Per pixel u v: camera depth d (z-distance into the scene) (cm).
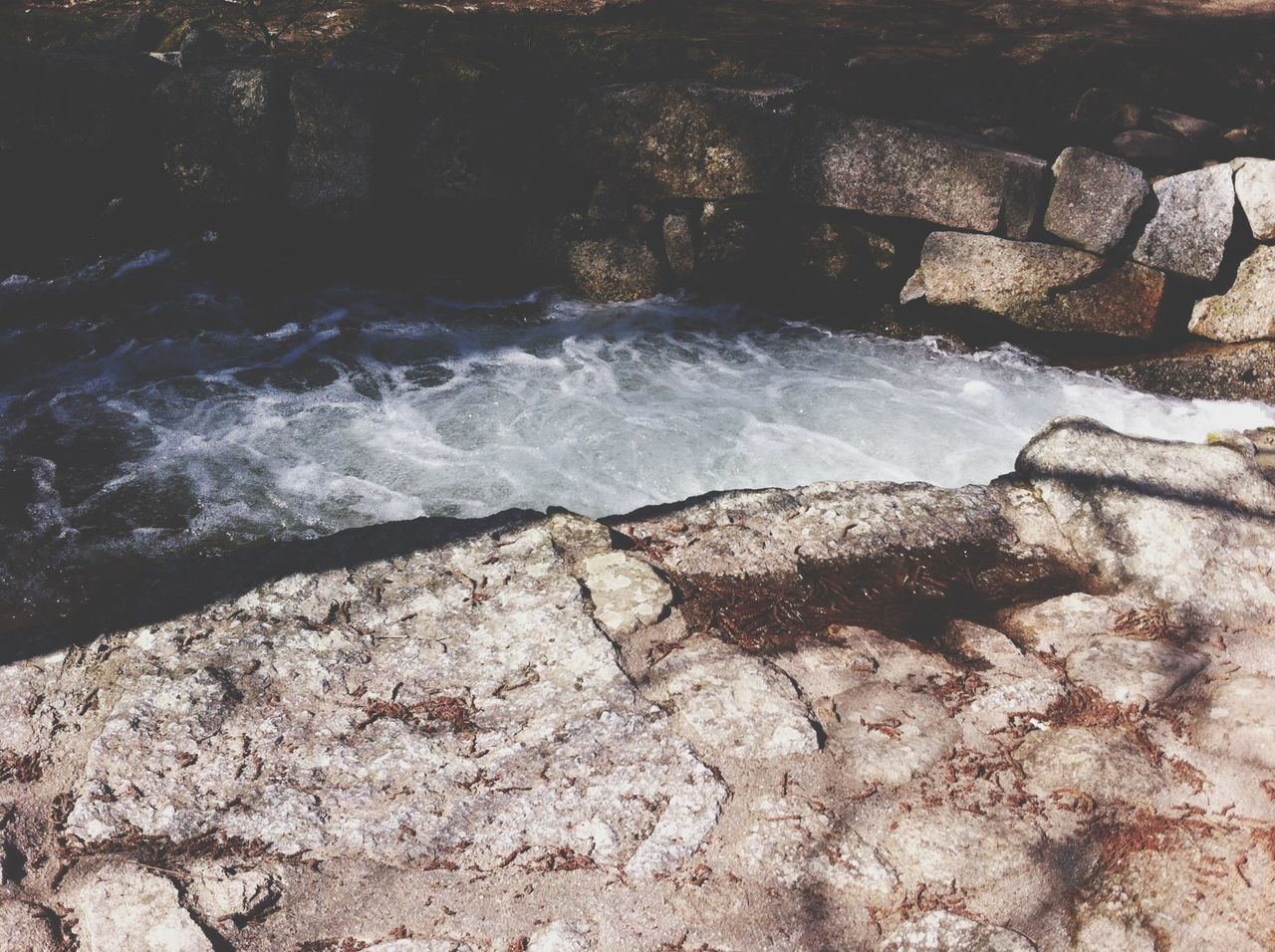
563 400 508
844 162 566
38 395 492
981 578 357
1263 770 288
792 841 264
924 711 303
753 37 689
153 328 545
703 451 478
